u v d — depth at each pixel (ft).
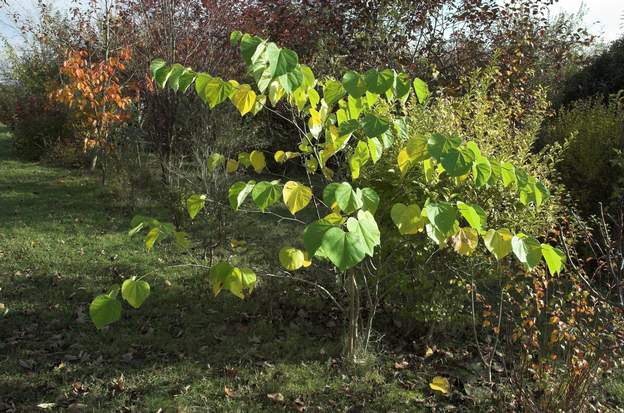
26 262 18.17
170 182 25.25
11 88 57.62
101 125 29.35
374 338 13.97
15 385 11.13
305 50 27.91
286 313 15.24
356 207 6.88
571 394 9.82
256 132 29.91
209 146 24.41
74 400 10.76
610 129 21.50
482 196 12.07
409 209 7.40
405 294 13.60
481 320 13.66
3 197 27.53
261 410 10.68
